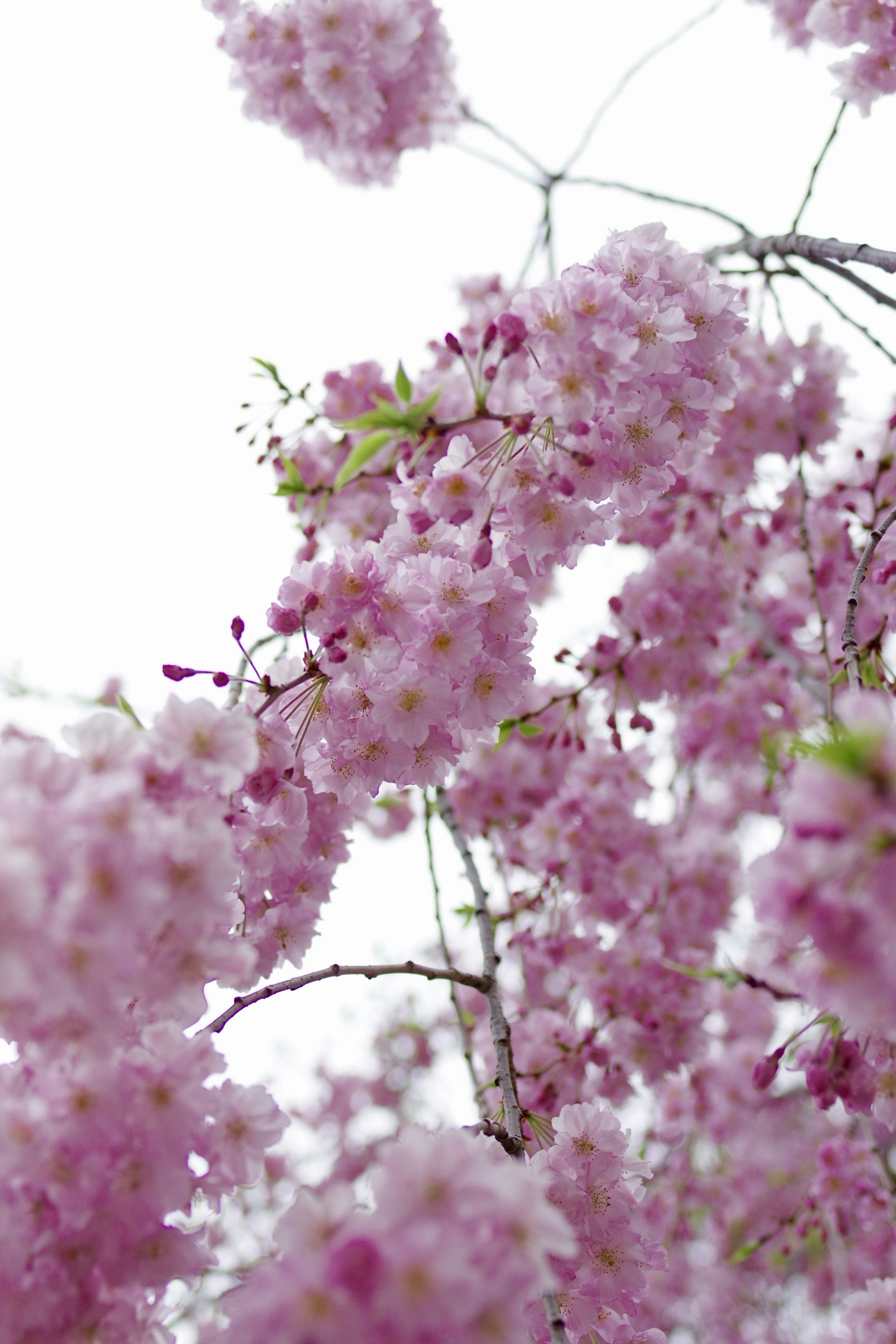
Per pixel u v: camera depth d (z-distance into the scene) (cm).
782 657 135
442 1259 88
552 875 139
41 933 91
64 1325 94
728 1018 166
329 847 113
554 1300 99
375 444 107
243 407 126
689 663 138
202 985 95
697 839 144
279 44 128
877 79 122
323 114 132
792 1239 141
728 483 138
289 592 106
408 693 107
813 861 90
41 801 92
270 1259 93
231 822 104
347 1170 219
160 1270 94
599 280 105
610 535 110
